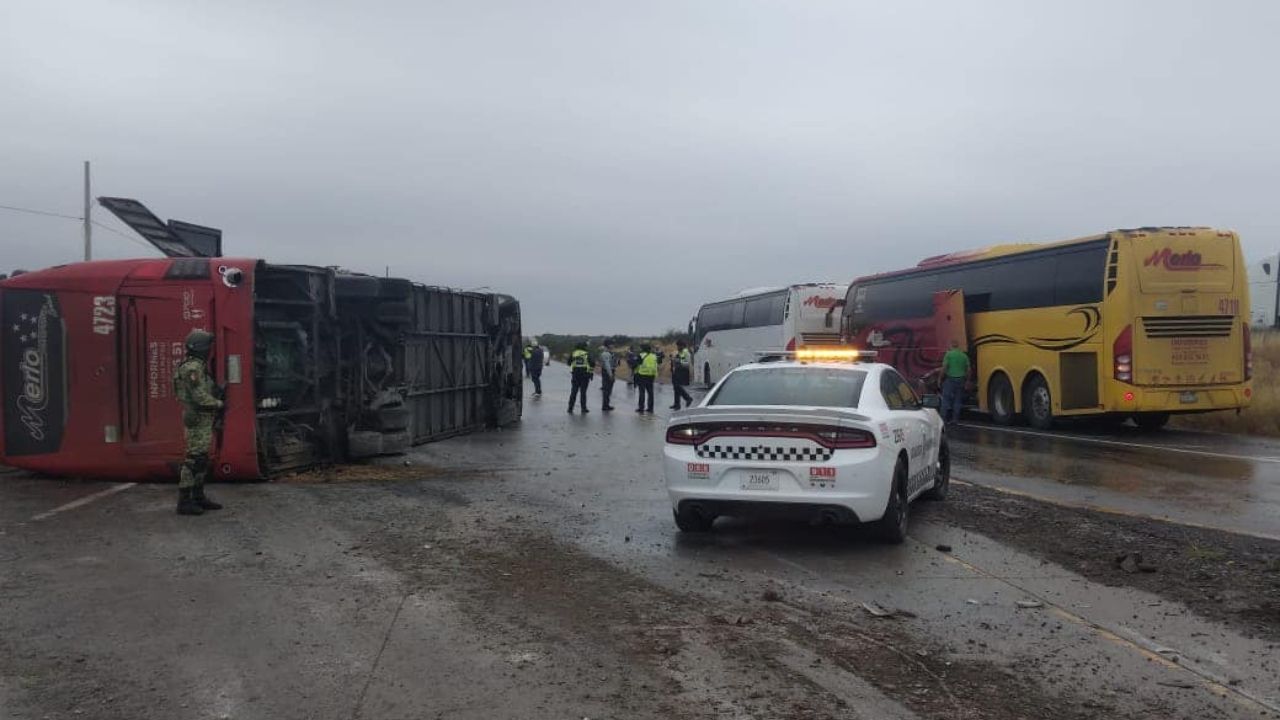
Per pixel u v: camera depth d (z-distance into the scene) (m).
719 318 36.66
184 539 8.33
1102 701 4.80
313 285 12.48
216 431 11.23
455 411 18.17
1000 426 20.53
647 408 25.92
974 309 21.59
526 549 8.09
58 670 5.16
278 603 6.40
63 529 8.73
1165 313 17.30
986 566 7.57
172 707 4.67
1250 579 7.13
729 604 6.48
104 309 11.30
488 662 5.31
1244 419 18.92
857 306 26.84
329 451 13.05
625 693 4.87
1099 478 12.49
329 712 4.62
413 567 7.41
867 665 5.30
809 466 7.86
